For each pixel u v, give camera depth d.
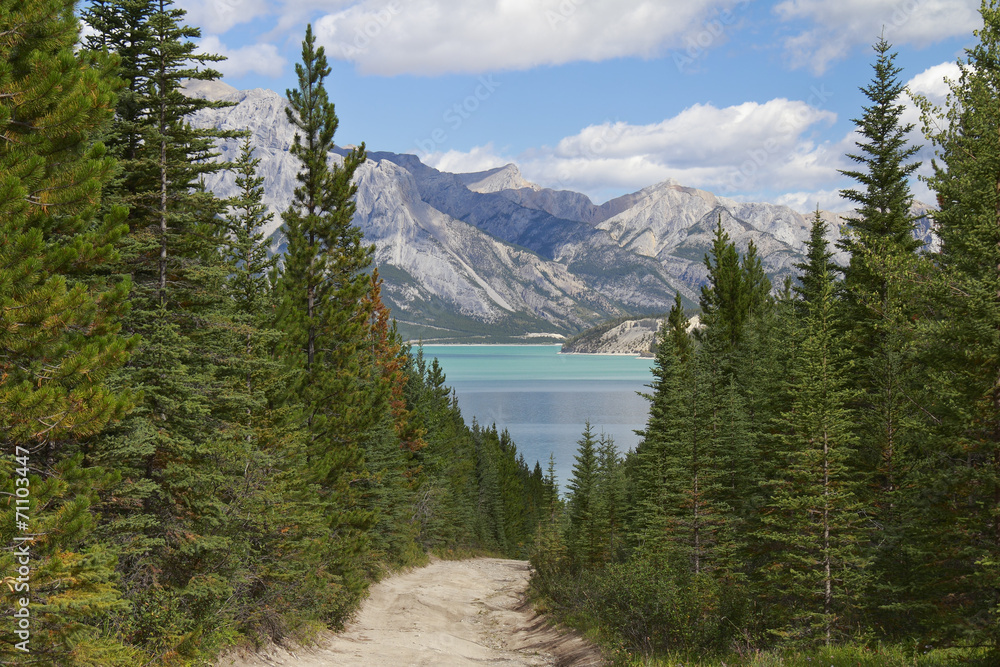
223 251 23.48
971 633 13.02
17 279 7.92
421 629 26.95
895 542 19.78
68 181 8.80
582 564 36.06
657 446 31.42
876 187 28.14
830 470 19.88
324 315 30.12
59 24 8.80
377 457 39.19
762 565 25.06
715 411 30.66
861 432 22.12
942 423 14.71
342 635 23.64
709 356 38.66
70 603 8.42
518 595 37.59
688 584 20.12
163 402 14.90
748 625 18.00
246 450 17.02
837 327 26.03
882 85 28.00
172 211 16.67
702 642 17.59
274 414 22.62
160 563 15.14
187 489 15.81
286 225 30.31
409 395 61.31
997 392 13.27
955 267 14.20
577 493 41.28
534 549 41.88
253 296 26.78
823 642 17.47
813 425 19.94
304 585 20.70
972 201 13.49
